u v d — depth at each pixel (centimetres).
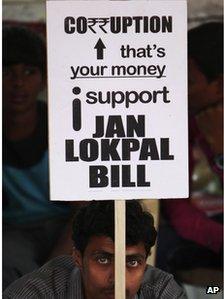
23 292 321
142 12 267
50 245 368
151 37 267
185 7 267
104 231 320
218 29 368
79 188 266
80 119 266
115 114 266
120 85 267
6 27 363
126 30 267
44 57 367
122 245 266
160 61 268
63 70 266
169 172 267
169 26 268
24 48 366
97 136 266
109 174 266
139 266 318
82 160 265
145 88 267
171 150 267
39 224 369
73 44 267
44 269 328
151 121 267
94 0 266
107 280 320
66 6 266
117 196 266
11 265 367
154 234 325
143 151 266
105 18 267
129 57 267
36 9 363
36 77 369
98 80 266
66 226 367
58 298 321
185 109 267
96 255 321
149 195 267
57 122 266
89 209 324
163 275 328
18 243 369
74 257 329
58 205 368
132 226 317
